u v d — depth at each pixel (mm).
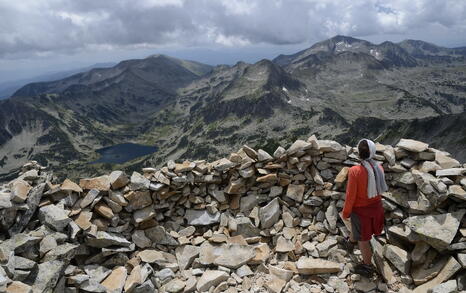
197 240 8328
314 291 6867
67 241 6855
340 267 7363
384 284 6875
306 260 7574
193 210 8836
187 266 7699
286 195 8969
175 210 8828
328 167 9078
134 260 7488
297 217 8859
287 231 8492
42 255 6270
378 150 8656
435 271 6602
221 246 8000
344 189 8703
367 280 7051
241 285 7094
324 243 8023
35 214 7152
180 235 8469
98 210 7570
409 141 8594
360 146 7062
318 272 7297
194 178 8734
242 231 8570
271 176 8898
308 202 8781
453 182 7477
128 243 7613
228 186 8969
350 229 7980
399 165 8305
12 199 6715
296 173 9055
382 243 7793
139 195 8016
